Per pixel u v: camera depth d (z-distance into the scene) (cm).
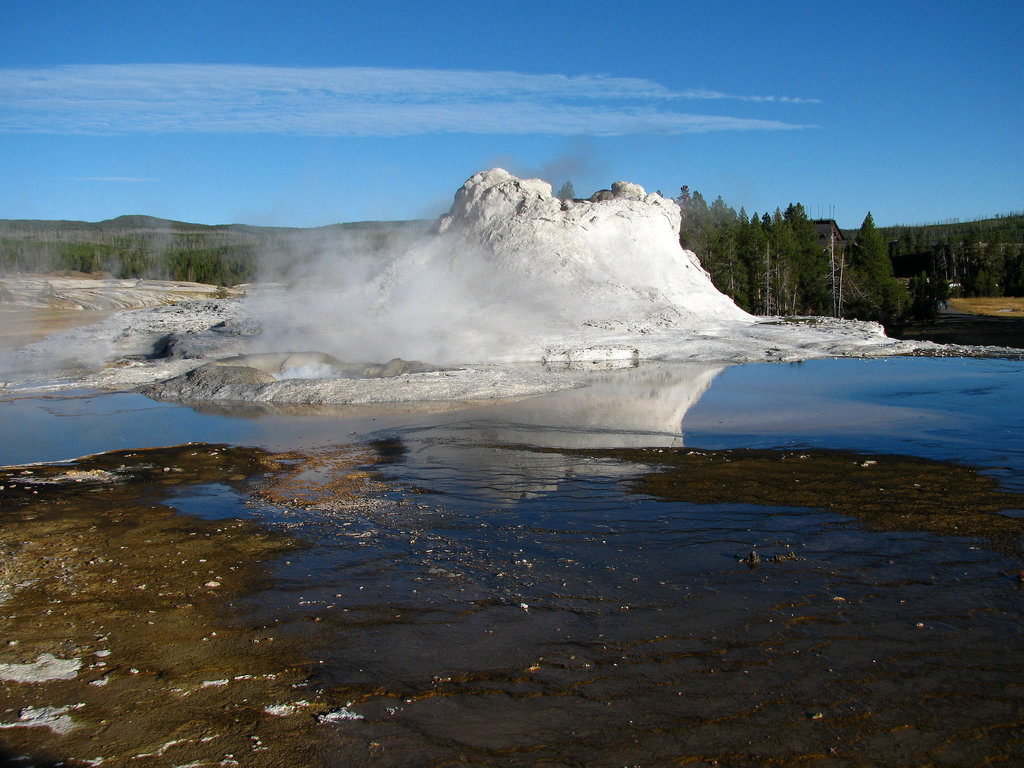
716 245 5506
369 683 507
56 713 475
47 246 6962
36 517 877
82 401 1736
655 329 2880
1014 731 446
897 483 962
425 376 1873
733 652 540
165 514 884
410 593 650
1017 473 1002
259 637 573
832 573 679
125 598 647
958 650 538
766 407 1541
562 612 609
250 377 1828
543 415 1469
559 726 457
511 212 3597
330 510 891
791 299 5631
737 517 842
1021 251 8981
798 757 425
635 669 519
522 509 887
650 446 1197
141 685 507
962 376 2023
